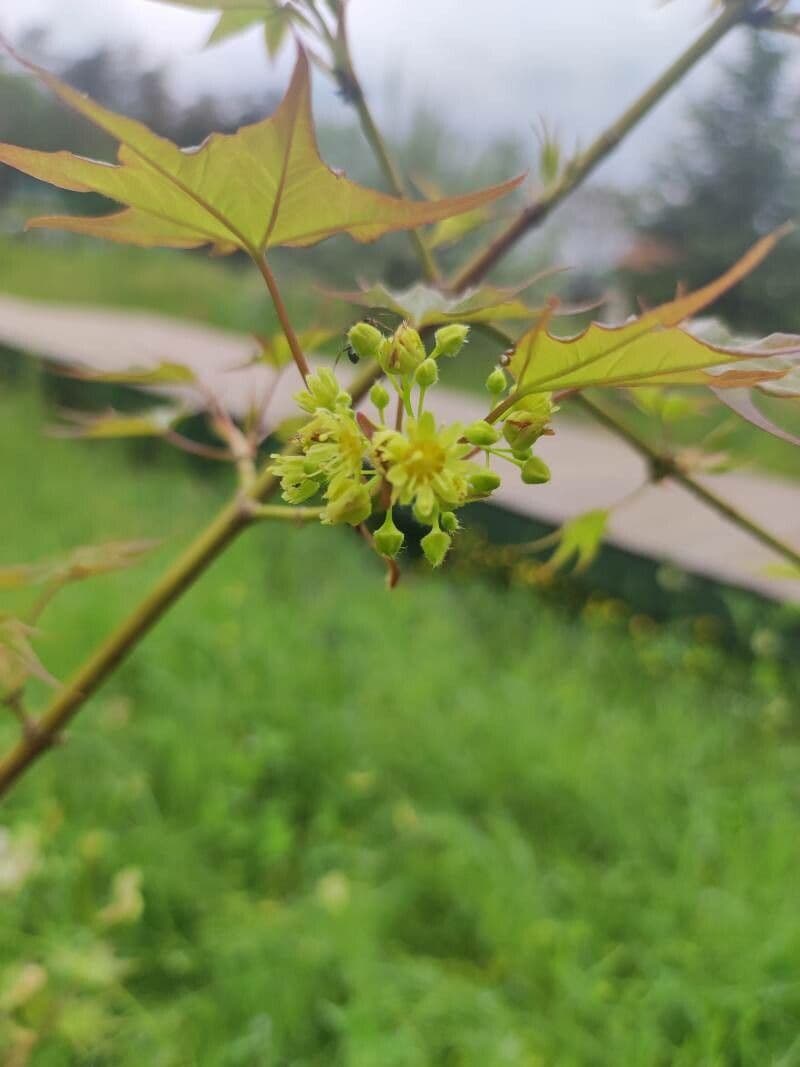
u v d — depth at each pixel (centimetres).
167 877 41
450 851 44
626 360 9
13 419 106
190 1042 34
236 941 38
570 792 49
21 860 34
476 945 41
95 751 48
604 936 40
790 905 40
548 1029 35
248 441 15
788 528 76
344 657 60
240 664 57
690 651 63
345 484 9
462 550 78
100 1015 33
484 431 9
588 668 63
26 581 14
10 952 35
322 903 39
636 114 15
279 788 50
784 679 61
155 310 195
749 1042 34
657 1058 35
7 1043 28
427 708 54
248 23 13
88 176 10
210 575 68
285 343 15
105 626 58
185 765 47
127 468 98
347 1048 34
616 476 91
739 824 47
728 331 11
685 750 53
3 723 49
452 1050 35
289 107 9
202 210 10
